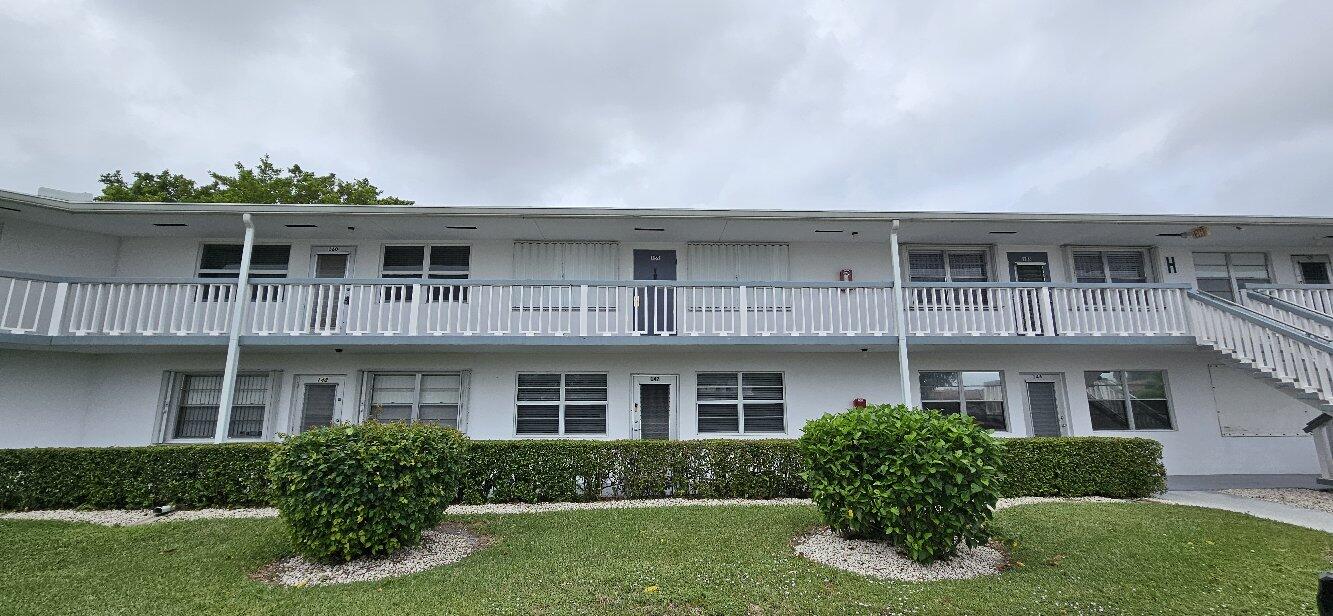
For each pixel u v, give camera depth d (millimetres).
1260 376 9820
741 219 10641
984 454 5359
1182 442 11547
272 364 11102
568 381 11477
